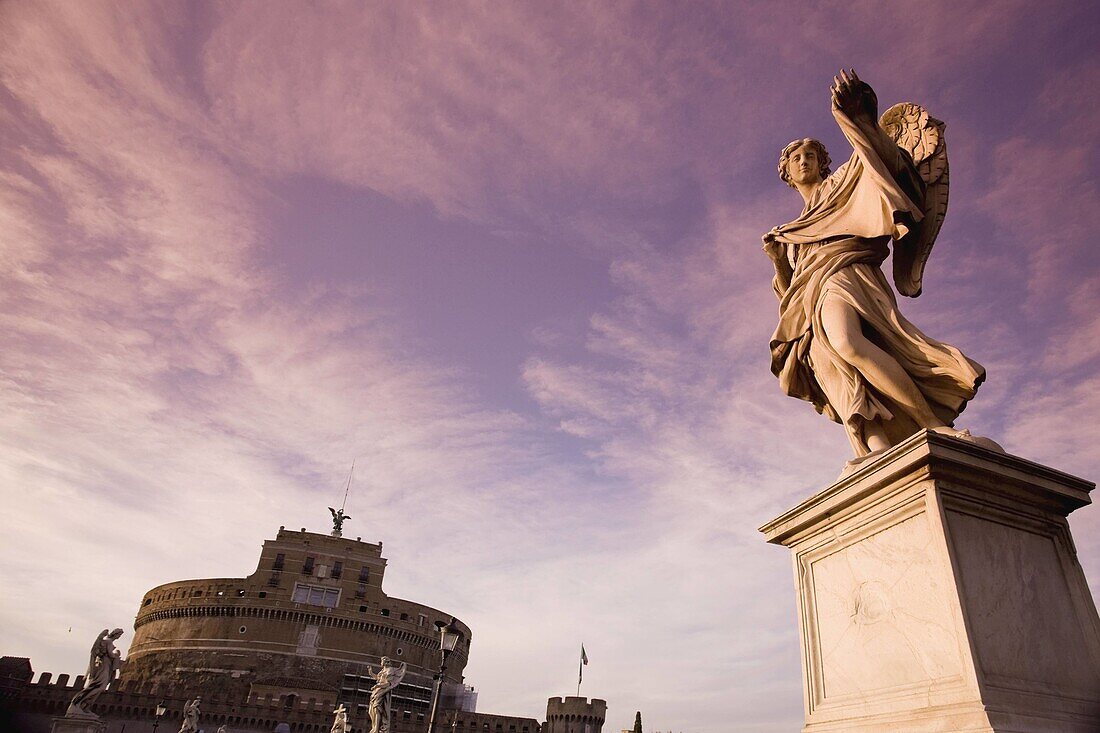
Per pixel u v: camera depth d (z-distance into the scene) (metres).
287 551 87.75
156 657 82.00
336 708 74.50
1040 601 2.96
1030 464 3.10
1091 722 2.69
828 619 3.43
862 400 3.77
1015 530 3.11
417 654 88.81
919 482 3.03
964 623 2.67
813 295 4.20
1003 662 2.68
